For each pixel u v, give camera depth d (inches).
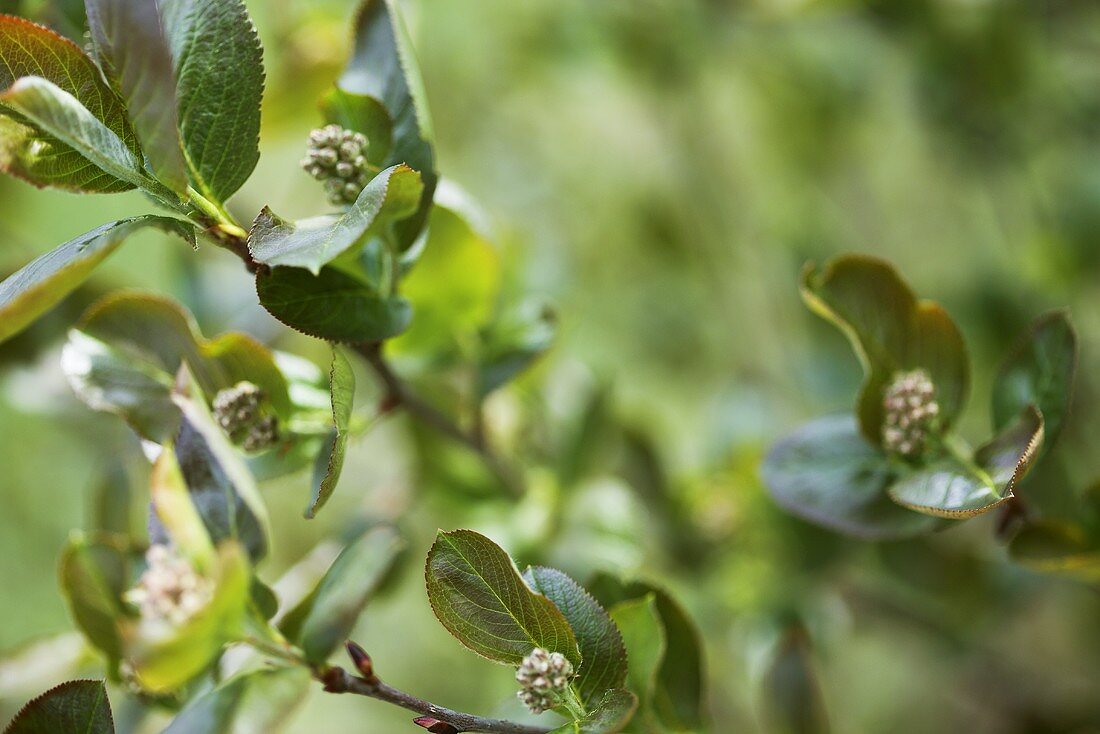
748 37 39.3
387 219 22.0
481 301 25.7
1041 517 24.1
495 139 42.1
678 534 30.1
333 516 33.2
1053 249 35.0
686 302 40.8
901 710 39.1
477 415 26.5
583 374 30.1
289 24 27.9
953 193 40.8
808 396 34.7
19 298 20.9
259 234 21.3
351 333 22.5
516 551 28.0
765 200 41.9
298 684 21.6
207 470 21.9
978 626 30.9
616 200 42.3
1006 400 23.9
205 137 22.0
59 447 34.0
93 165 21.8
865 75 39.0
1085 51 36.5
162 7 21.8
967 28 33.8
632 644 23.0
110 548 23.2
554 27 39.7
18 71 21.6
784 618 29.3
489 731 21.7
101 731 22.2
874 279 23.6
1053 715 33.2
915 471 23.5
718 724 32.8
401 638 37.1
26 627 35.9
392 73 23.0
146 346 23.1
